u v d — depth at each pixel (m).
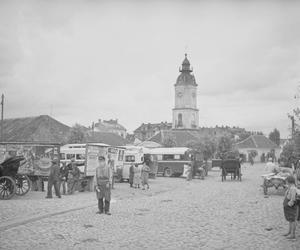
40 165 24.84
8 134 64.81
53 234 11.85
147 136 179.00
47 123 66.94
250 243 10.97
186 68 127.50
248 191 27.97
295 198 11.48
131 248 10.27
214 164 67.81
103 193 16.00
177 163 47.09
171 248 10.33
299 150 25.44
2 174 21.00
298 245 10.73
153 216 15.70
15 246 10.27
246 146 127.12
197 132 119.19
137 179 30.33
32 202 19.36
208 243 10.95
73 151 34.50
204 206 19.12
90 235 11.82
